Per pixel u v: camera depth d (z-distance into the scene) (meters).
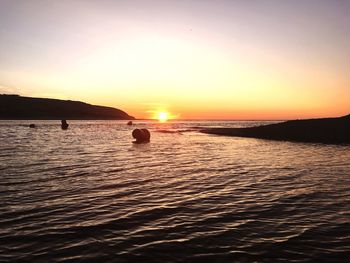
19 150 34.84
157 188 16.42
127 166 24.06
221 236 9.70
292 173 21.12
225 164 25.53
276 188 16.45
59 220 11.21
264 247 8.87
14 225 10.68
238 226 10.59
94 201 13.75
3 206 12.84
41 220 11.20
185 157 30.28
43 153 32.12
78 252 8.59
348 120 59.19
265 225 10.68
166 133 82.00
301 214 11.91
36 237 9.65
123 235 9.80
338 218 11.40
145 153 33.69
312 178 19.28
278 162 26.70
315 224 10.76
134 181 18.23
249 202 13.67
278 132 62.38
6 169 21.91
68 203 13.38
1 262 7.99
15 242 9.27
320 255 8.36
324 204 13.27
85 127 114.75
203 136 68.19
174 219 11.36
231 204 13.34
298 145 44.12
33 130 84.81
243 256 8.31
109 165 24.47
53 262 8.01
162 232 10.05
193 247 8.89
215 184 17.52
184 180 18.64
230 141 52.75
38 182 17.59
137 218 11.46
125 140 53.66
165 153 33.81
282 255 8.37
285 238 9.52
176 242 9.24
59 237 9.66
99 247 8.91
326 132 54.62
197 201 13.83
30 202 13.45
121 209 12.58
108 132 80.44
